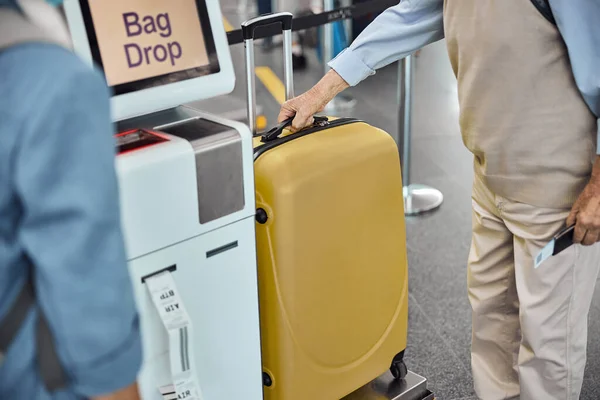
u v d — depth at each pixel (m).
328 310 1.80
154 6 1.46
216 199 1.47
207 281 1.52
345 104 4.79
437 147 4.15
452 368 2.40
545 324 1.88
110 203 0.94
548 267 1.83
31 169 0.90
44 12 0.99
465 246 3.16
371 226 1.82
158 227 1.40
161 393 1.51
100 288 0.94
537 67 1.67
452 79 5.16
